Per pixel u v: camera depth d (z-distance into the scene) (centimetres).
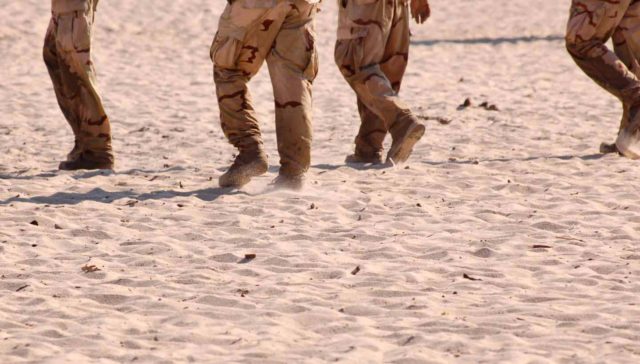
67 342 1552
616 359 1465
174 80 5016
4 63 5372
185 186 2661
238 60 2500
